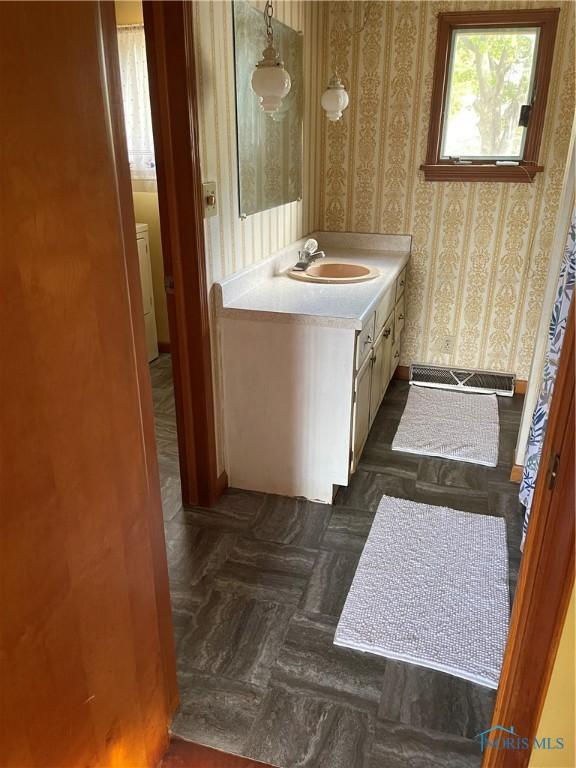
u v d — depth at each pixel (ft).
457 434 9.93
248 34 7.19
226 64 6.75
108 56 3.16
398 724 4.96
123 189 3.47
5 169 2.51
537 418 6.87
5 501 2.73
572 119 9.68
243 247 7.90
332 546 7.14
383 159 10.71
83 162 3.00
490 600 6.27
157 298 13.41
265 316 7.21
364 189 11.00
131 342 3.65
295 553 7.02
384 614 6.08
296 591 6.41
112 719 3.97
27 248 2.68
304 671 5.44
